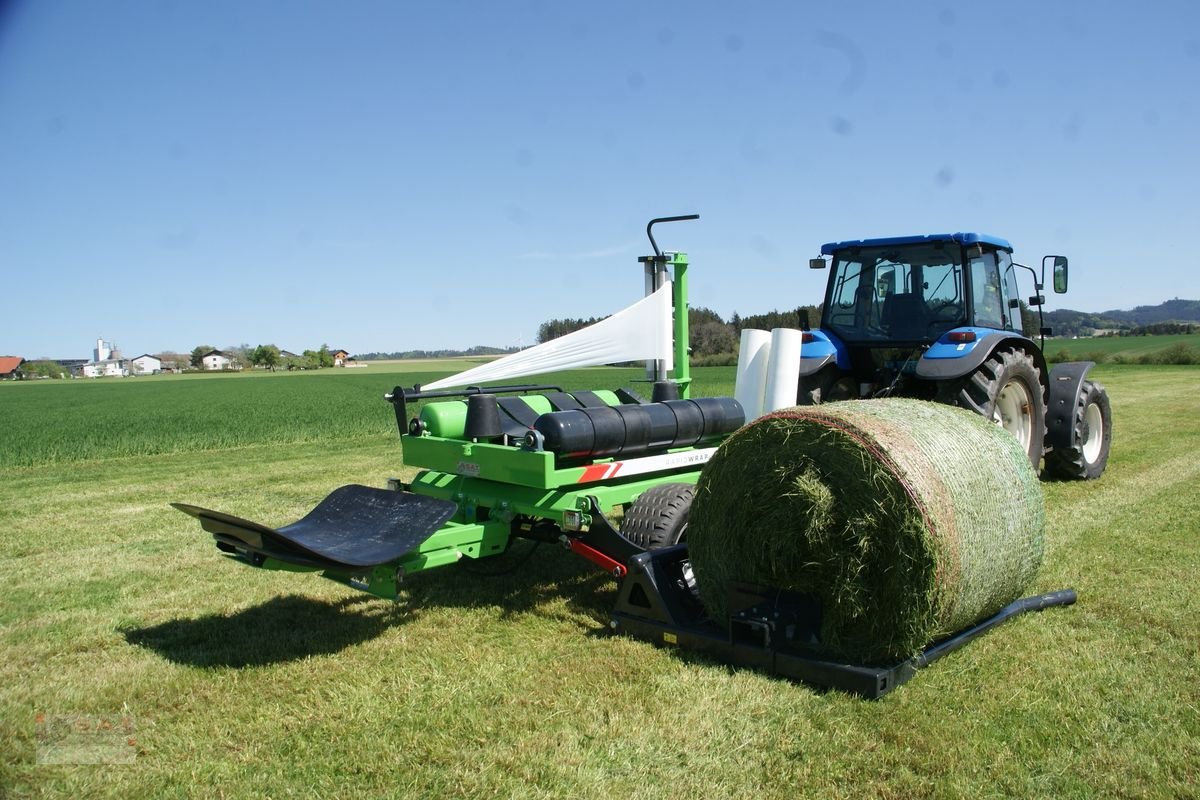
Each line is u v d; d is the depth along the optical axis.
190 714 3.08
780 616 3.33
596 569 4.94
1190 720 2.87
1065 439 6.91
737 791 2.50
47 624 4.07
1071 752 2.68
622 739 2.82
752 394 5.41
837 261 7.18
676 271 5.54
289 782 2.60
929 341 6.74
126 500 7.34
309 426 14.13
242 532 3.48
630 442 4.36
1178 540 5.12
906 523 2.99
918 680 3.21
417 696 3.19
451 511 3.77
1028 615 3.88
